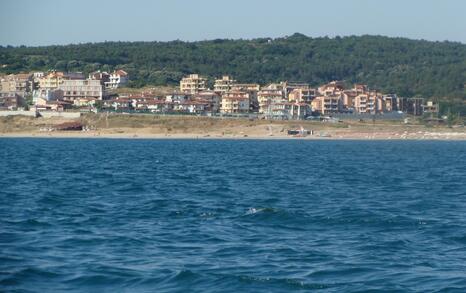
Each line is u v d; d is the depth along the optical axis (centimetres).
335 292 7888
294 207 15075
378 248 10225
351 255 9706
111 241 10588
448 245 10531
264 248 10144
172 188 19300
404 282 8281
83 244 10338
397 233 11612
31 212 13762
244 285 8119
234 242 10606
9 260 9125
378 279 8406
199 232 11475
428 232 11706
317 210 14525
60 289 7938
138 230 11638
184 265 9006
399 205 15762
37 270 8619
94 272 8600
